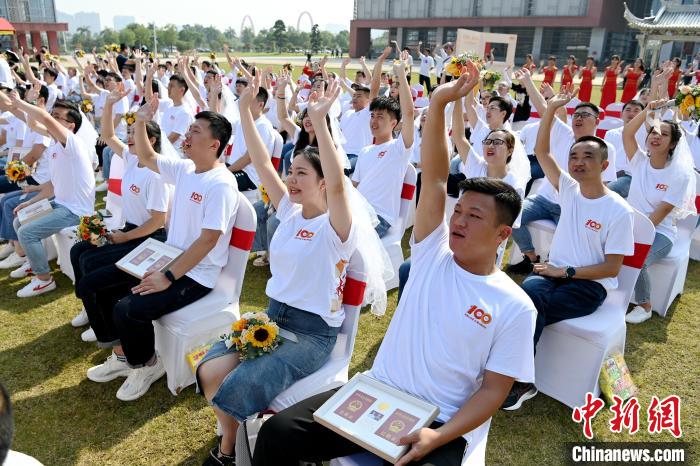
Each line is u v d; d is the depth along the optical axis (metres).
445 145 2.18
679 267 4.18
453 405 2.05
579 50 41.25
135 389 3.12
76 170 4.38
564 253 3.34
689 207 4.11
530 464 2.75
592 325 3.04
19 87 8.11
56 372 3.37
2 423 1.02
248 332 2.39
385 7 48.16
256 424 2.64
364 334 3.91
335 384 2.56
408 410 2.00
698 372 3.52
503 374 1.95
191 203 3.18
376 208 4.43
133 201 3.71
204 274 3.12
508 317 1.95
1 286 4.54
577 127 5.09
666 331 4.02
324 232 2.54
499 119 5.88
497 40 16.19
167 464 2.68
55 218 4.31
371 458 2.08
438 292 2.09
